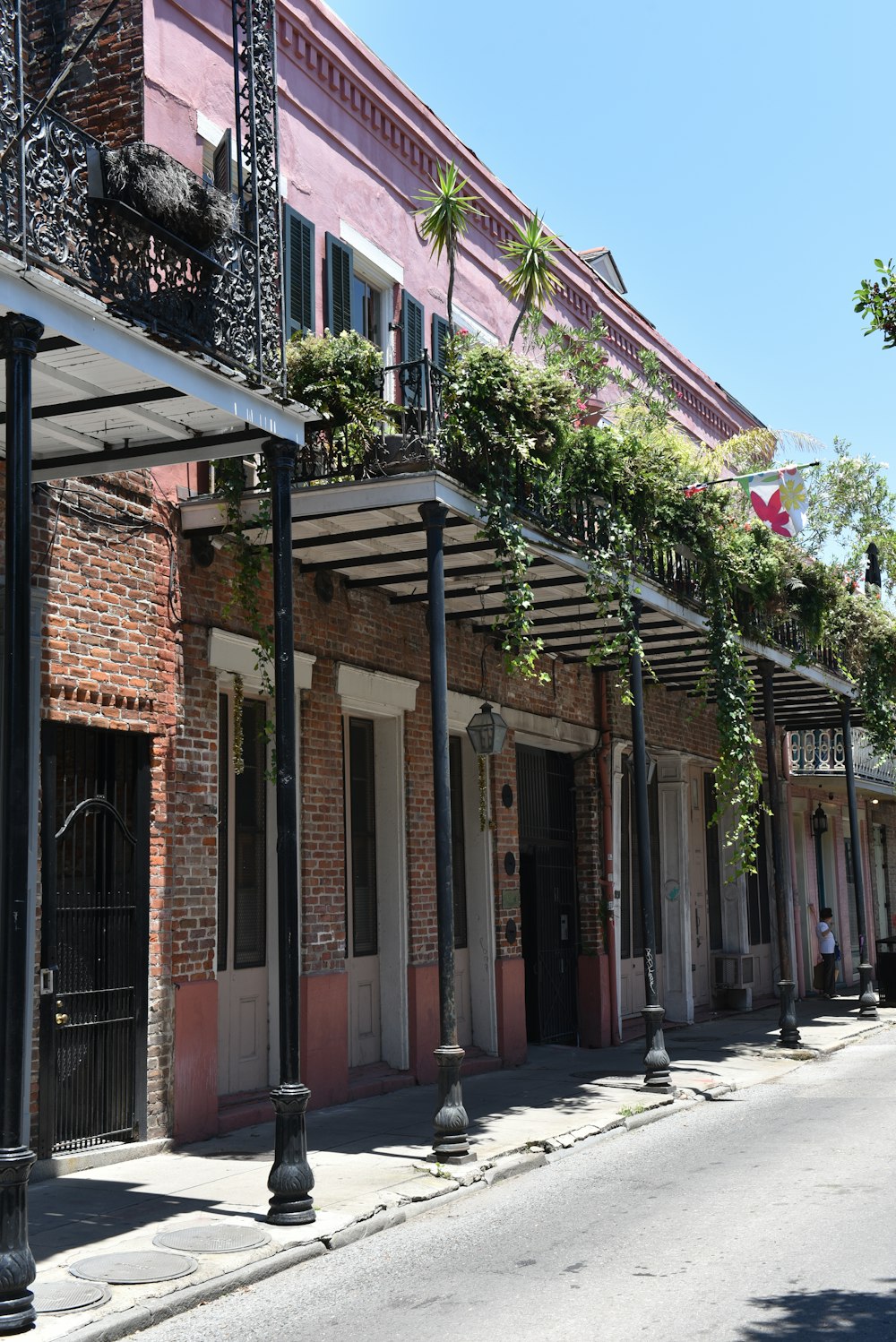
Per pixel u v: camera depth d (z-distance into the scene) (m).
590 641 15.37
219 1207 7.66
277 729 7.73
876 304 7.00
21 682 5.75
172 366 7.19
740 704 14.12
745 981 21.55
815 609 16.58
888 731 19.19
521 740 15.89
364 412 9.95
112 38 10.58
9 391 6.02
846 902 27.83
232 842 10.96
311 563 11.75
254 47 8.51
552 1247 6.85
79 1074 8.95
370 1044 12.75
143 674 9.70
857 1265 6.22
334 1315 5.81
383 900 13.05
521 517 10.75
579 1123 10.72
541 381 10.53
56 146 6.62
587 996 16.77
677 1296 5.80
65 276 6.55
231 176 11.08
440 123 14.77
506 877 14.82
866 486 23.44
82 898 9.16
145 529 9.85
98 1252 6.64
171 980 9.73
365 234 13.36
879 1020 19.53
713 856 21.72
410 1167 8.80
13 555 5.85
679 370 21.47
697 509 14.01
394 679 12.93
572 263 17.80
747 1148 9.66
